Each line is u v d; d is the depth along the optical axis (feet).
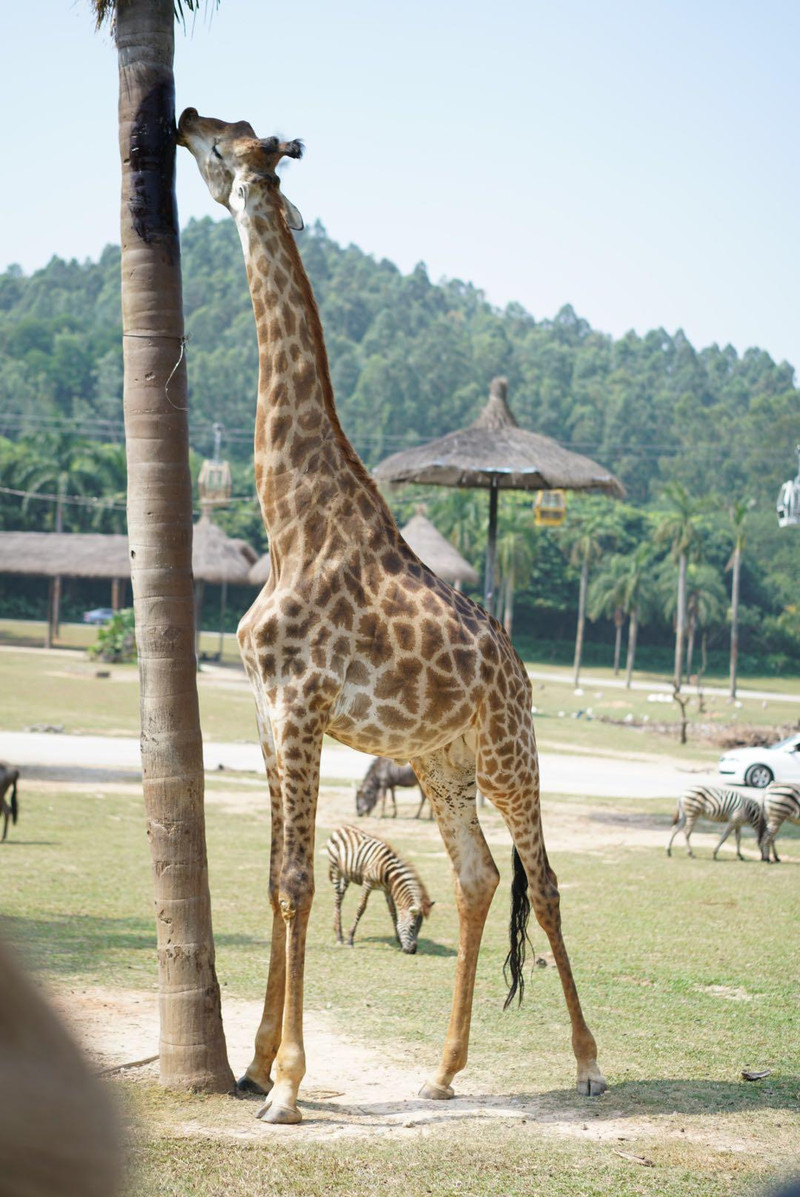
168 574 19.47
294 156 20.07
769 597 313.73
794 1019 24.98
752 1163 16.60
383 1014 24.79
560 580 302.25
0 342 472.85
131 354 19.75
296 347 20.03
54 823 50.52
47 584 263.90
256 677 19.34
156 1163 15.62
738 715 160.04
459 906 20.74
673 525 204.03
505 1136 17.60
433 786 21.27
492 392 58.75
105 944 29.37
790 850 52.75
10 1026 1.85
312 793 18.78
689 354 594.24
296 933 18.22
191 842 19.35
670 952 31.37
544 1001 26.20
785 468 407.44
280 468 19.81
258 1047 19.80
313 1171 15.74
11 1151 1.78
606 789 73.00
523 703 21.11
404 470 55.16
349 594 19.30
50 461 253.65
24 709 102.68
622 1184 15.71
